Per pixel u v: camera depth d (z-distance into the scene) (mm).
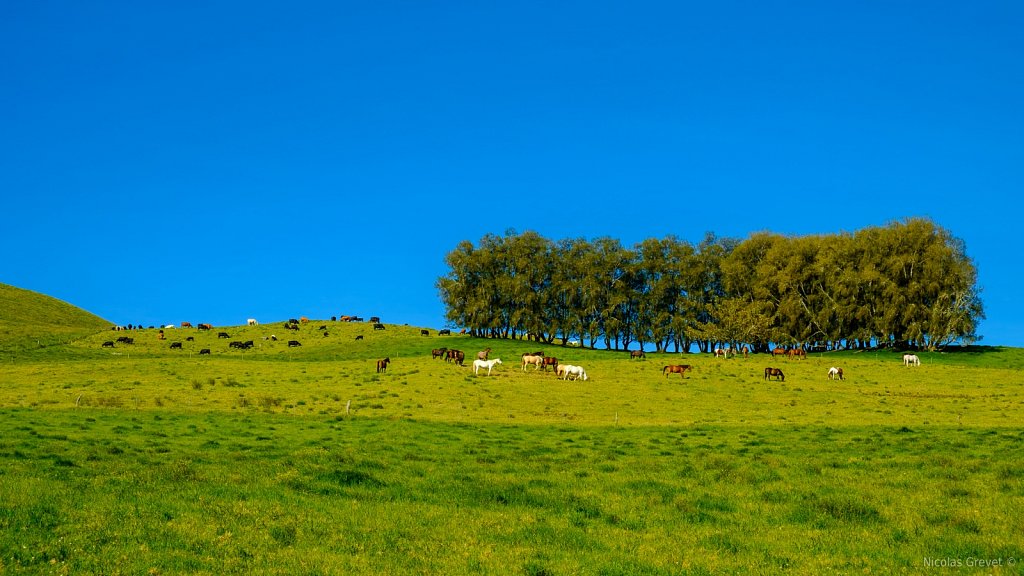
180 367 73938
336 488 21875
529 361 73250
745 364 80562
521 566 15094
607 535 17891
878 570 15344
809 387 65500
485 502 21219
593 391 60469
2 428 33531
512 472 26531
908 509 20469
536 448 33219
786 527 18922
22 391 55125
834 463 28719
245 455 28297
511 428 41188
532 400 55125
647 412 51188
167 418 40656
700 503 21375
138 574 13891
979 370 77500
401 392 56750
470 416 47062
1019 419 48094
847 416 49906
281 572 14289
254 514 18281
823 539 17750
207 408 47094
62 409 43438
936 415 50375
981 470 26734
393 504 20297
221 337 121938
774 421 47250
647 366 77250
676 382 66438
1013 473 25484
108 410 43688
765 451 33219
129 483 21203
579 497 21797
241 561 14828
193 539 15984
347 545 16250
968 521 18938
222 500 19578
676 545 17094
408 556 15625
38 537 15586
